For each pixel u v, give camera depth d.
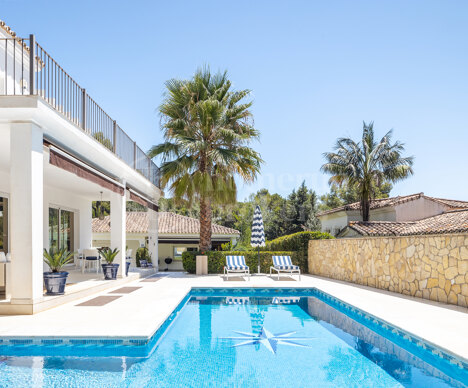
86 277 13.45
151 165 17.42
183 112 18.03
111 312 7.65
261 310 9.41
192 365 5.12
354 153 26.48
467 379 4.63
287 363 5.26
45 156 9.28
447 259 8.84
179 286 12.59
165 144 17.86
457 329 6.21
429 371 4.95
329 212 29.55
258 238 17.75
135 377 4.63
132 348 5.77
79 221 18.12
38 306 7.57
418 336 5.80
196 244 26.45
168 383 4.48
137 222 27.69
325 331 7.14
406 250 10.52
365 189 25.83
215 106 16.98
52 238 15.34
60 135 8.80
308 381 4.59
